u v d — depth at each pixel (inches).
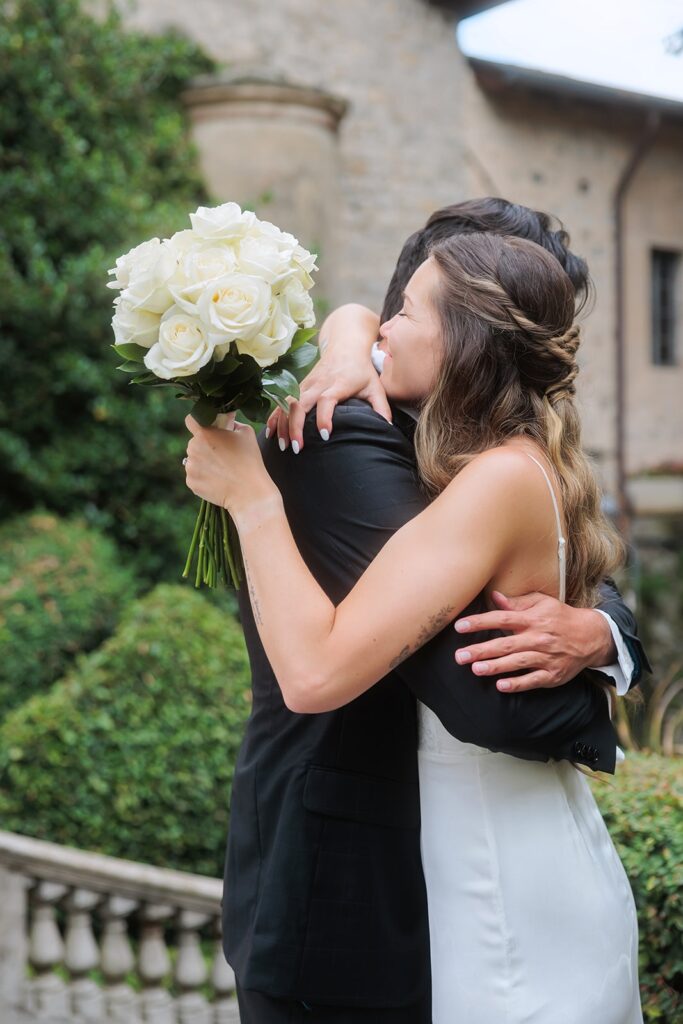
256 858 61.2
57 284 238.8
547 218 78.7
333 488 58.7
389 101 355.3
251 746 63.5
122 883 135.0
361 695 59.5
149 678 173.5
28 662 197.2
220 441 57.4
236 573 62.0
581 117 415.5
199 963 138.3
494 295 59.3
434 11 365.1
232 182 305.4
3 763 166.9
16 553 218.1
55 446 250.4
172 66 307.0
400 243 357.7
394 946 58.4
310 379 63.8
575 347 62.0
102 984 146.9
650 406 449.1
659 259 463.5
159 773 168.9
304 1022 58.4
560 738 57.0
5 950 134.0
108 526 256.5
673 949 79.7
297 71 335.3
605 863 62.8
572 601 61.5
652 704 146.0
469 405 59.3
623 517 405.1
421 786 60.9
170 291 51.9
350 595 55.1
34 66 249.9
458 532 54.4
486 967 58.5
